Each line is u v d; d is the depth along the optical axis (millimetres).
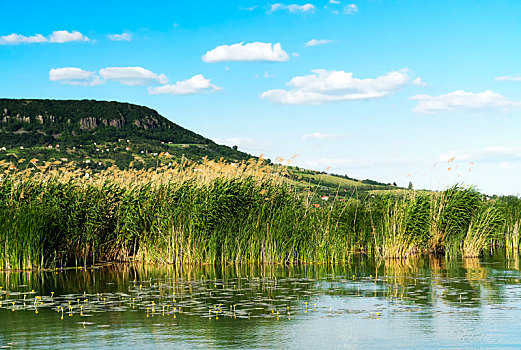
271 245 25266
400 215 27391
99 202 24875
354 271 22203
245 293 16922
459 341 11148
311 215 26203
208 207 24531
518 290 17156
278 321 13000
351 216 29000
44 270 22594
